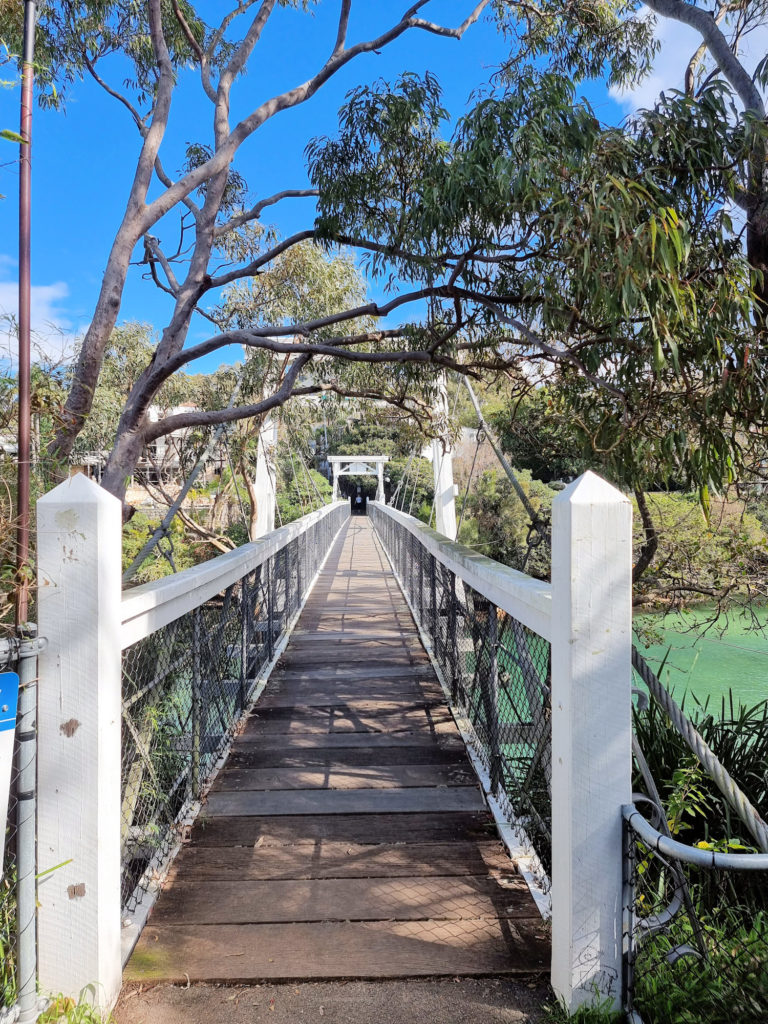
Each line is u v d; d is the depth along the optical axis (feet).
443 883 6.60
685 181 7.24
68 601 4.65
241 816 8.09
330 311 21.76
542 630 5.69
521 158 7.06
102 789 4.69
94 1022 4.47
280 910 6.16
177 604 7.15
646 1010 4.58
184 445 23.26
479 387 16.58
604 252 6.18
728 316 6.61
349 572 33.22
